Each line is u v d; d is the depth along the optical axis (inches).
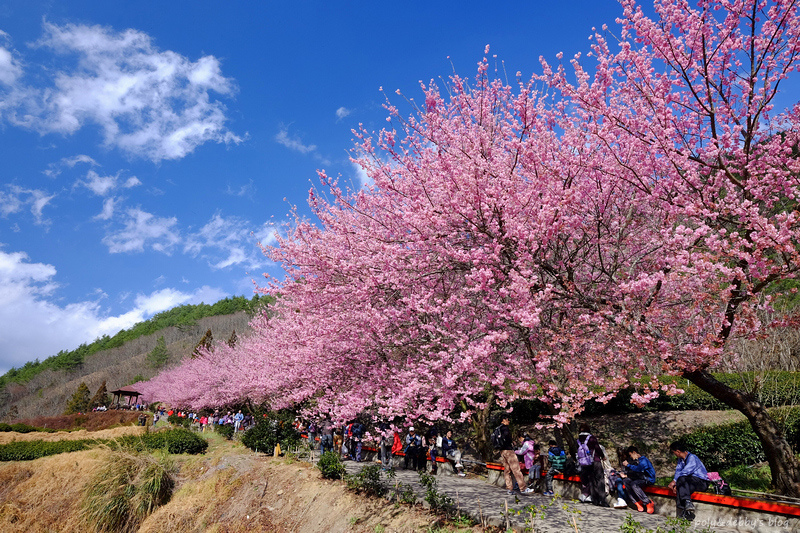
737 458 478.3
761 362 503.8
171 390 1673.2
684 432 547.8
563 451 370.6
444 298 396.2
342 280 397.1
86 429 1477.6
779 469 298.7
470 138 336.2
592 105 298.4
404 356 438.6
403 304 378.0
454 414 574.2
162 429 1056.2
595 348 312.3
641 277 271.4
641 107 301.6
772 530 237.9
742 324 285.6
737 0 281.7
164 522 516.4
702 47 292.4
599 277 356.8
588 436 330.6
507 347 370.0
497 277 310.8
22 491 629.6
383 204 400.2
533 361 340.8
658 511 295.0
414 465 517.7
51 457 729.0
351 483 428.5
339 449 641.6
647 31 292.4
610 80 298.2
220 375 1232.2
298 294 433.7
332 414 514.0
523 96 319.9
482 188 296.0
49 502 595.5
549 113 321.1
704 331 310.3
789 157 291.1
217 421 1268.5
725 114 301.1
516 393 315.0
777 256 268.8
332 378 520.4
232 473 589.9
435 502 330.3
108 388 3789.4
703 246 289.1
